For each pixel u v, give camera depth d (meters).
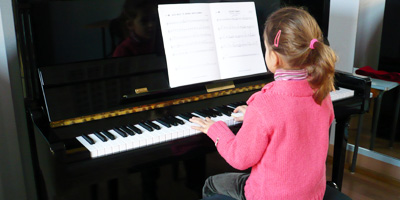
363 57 2.50
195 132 1.35
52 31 1.28
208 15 1.57
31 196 1.93
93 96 1.34
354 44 2.49
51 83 1.28
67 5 1.29
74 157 1.13
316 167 1.08
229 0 1.67
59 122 1.28
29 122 1.37
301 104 1.04
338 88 1.84
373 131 2.50
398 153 2.43
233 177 1.33
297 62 1.03
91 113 1.32
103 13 1.36
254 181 1.13
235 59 1.62
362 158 2.58
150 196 1.81
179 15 1.51
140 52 1.46
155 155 1.27
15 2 1.19
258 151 1.05
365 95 1.81
